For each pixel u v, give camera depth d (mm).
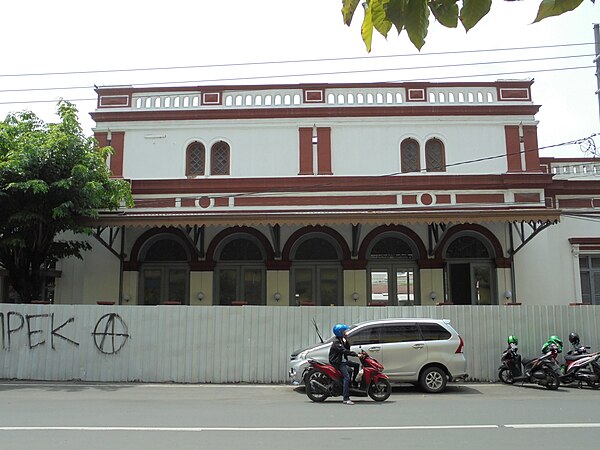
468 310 14508
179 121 19578
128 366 14078
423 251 18625
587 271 19531
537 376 13000
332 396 11148
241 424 8352
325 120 19391
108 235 18953
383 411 9664
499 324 14477
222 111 19516
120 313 14281
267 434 7633
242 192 18969
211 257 18891
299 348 14219
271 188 18938
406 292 18688
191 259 19000
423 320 12844
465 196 18750
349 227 18828
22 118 16781
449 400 11125
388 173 19094
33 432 7664
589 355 13172
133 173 19391
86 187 15625
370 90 19672
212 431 7809
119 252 18953
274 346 14219
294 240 18875
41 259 16891
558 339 13375
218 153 19562
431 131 19266
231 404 10477
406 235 18766
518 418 8961
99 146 19125
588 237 19469
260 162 19312
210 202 18969
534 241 18688
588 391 12562
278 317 14320
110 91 19922
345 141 19297
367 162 19156
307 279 18875
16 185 14867
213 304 18688
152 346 14148
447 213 16609
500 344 14398
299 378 12234
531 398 11406
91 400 10859
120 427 8047
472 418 8953
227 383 13977
